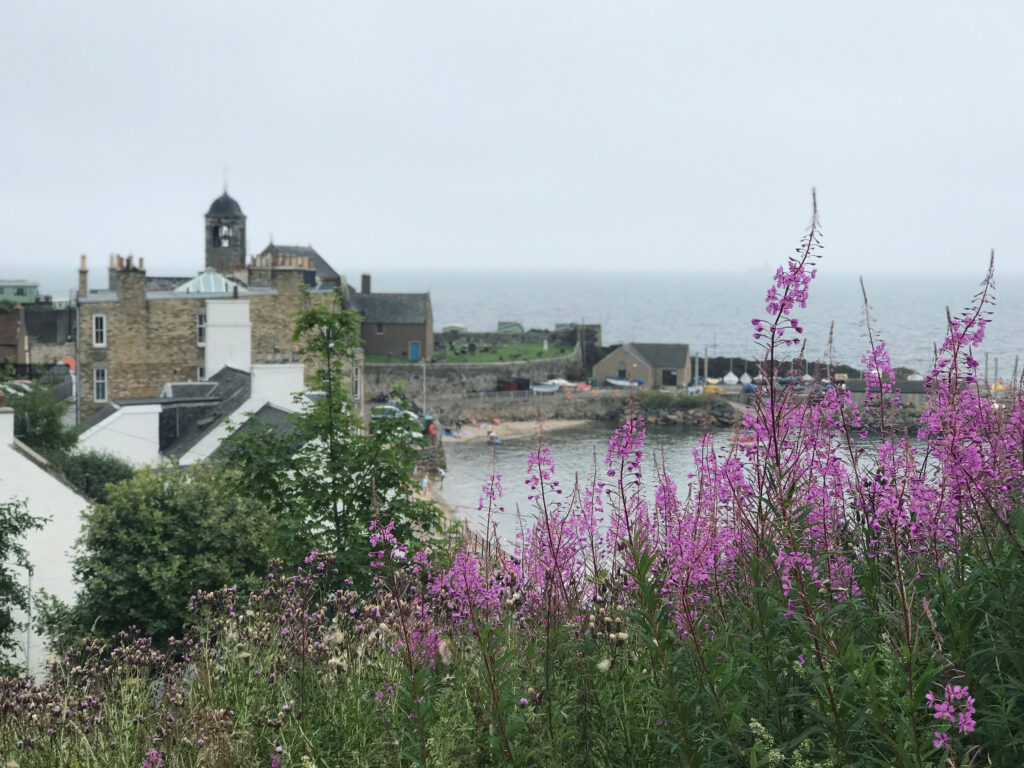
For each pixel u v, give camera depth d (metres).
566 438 127.69
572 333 178.12
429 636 8.37
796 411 7.08
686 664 6.91
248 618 10.18
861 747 6.07
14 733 8.38
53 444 48.28
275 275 74.50
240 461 21.02
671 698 6.36
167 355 68.81
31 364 124.00
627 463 7.74
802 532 6.59
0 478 30.95
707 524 7.09
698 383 161.12
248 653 9.24
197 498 26.31
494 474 9.38
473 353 167.62
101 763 7.95
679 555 7.22
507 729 6.86
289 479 20.64
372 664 8.84
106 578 24.75
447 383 148.38
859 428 7.40
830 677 5.89
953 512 6.88
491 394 144.00
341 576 16.56
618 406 144.25
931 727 5.43
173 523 25.84
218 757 7.78
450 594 8.88
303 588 11.23
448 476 98.25
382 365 145.38
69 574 31.61
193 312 69.06
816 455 7.31
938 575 6.44
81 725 8.55
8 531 24.44
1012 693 6.02
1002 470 6.74
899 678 5.55
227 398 53.56
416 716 7.07
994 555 6.61
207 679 9.08
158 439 50.31
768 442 6.82
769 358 6.63
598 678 7.50
